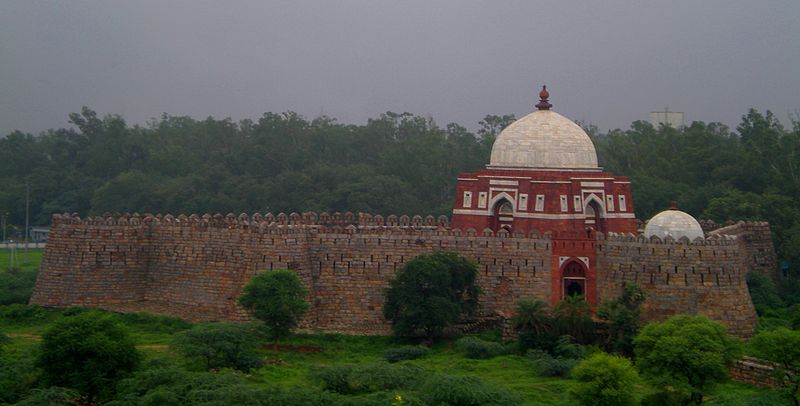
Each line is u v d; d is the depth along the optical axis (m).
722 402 64.62
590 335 79.69
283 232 87.69
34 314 91.88
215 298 90.19
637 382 68.06
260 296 80.88
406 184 150.25
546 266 88.12
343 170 151.00
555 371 73.00
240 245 89.38
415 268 83.62
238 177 155.62
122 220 95.19
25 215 170.38
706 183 135.50
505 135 99.19
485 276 88.75
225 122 184.00
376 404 62.34
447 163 160.00
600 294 87.00
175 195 151.25
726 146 150.00
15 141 199.25
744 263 99.44
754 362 72.31
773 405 63.91
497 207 97.62
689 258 83.50
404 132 187.75
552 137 97.25
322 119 188.62
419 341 84.75
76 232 94.38
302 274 87.56
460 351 80.62
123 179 154.62
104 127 193.75
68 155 190.25
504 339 83.75
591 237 87.81
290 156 165.12
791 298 98.38
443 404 62.72
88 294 93.81
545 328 80.25
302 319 86.62
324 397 62.88
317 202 143.50
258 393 62.56
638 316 80.50
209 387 64.25
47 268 94.56
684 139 151.88
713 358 65.81
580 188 94.81
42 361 66.81
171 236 94.19
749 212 112.75
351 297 88.62
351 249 89.00
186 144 183.38
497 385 66.69
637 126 175.50
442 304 82.00
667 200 128.75
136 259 95.19
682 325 69.81
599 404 62.59
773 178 129.25
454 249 89.12
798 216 114.75
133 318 89.19
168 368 67.88
